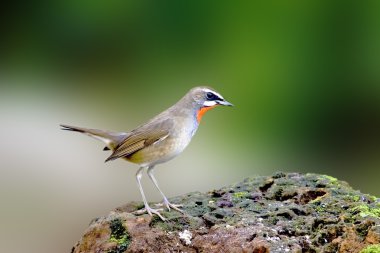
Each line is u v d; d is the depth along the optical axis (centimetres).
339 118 1952
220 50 2134
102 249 575
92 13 2420
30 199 1462
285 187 650
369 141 1928
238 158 1817
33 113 2041
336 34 1989
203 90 779
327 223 564
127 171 1619
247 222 579
